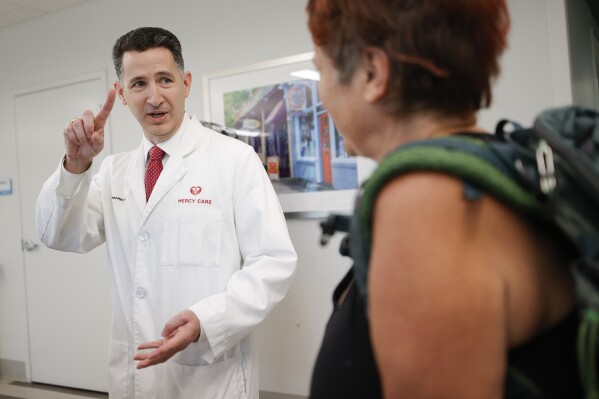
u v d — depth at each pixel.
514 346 0.40
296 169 2.52
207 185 1.47
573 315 0.41
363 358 0.50
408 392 0.37
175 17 2.83
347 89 0.49
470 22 0.43
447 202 0.37
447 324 0.36
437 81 0.43
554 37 2.00
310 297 2.51
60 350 3.29
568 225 0.36
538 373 0.40
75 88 3.19
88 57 3.14
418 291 0.36
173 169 1.48
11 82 3.46
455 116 0.46
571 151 0.36
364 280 0.43
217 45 2.71
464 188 0.37
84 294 3.19
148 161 1.55
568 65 1.97
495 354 0.36
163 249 1.43
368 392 0.49
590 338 0.34
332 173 2.43
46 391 3.23
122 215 1.51
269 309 1.36
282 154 2.55
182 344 1.19
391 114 0.46
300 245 2.54
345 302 0.55
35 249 3.38
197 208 1.44
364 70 0.46
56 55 3.26
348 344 0.51
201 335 1.24
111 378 1.49
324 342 0.55
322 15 0.49
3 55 3.48
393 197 0.39
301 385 2.52
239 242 1.47
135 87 1.47
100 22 3.08
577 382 0.40
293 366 2.54
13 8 3.15
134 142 2.97
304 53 2.48
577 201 0.36
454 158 0.37
